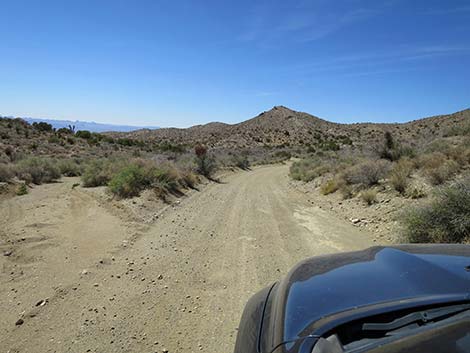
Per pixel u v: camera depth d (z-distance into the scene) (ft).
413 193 32.89
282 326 6.28
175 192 48.83
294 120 510.58
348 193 42.73
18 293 15.65
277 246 23.62
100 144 185.98
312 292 7.07
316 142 366.63
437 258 8.06
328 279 7.57
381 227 27.48
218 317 13.53
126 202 37.27
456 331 5.14
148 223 30.35
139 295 15.60
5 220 29.53
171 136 424.05
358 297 6.52
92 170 57.11
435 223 21.21
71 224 28.84
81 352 11.20
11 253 20.95
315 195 49.96
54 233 25.77
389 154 59.06
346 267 8.18
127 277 17.84
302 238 25.64
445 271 7.11
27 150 123.34
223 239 25.54
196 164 80.43
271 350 5.91
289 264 19.85
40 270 18.56
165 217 33.35
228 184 68.95
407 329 5.42
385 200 34.73
